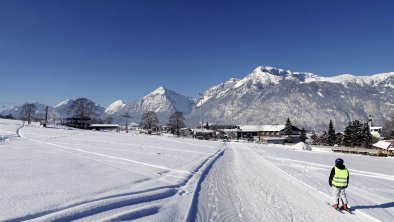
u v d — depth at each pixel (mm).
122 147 35406
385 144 67062
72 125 146250
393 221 10328
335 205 11656
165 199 10867
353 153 63156
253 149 56156
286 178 19328
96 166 16594
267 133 145375
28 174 12500
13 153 20312
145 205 9664
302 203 12266
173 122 155375
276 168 25047
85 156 22062
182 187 13398
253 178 18469
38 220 7148
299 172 23422
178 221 8812
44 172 13297
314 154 52062
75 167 15523
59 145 32812
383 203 13133
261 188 15102
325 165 31281
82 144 36781
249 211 10500
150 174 15438
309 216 10422
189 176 16547
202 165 23172
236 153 42406
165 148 39156
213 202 11422
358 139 99938
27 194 9219
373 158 48719
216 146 57219
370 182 20109
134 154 26859
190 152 35844
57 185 10781
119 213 8422
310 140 150875
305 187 16125
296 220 9844
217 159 30484
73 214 7844
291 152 54188
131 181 12891
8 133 53344
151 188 11875
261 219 9656
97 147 33000
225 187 14711
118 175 14141
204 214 9750
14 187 10008
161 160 23344
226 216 9719
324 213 10938
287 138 136250
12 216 7203
